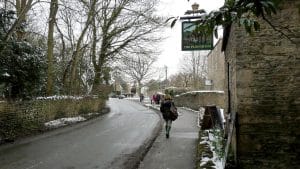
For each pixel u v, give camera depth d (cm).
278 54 988
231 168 972
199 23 472
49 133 1945
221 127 1631
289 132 975
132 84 11000
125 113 3591
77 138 1758
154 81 9300
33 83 2017
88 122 2628
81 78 4031
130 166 1115
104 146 1503
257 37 999
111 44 3728
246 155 986
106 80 4084
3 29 1778
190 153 1310
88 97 3344
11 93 1970
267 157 979
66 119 2572
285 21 980
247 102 996
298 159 965
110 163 1163
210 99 3400
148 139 1694
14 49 1895
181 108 4031
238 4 449
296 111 974
